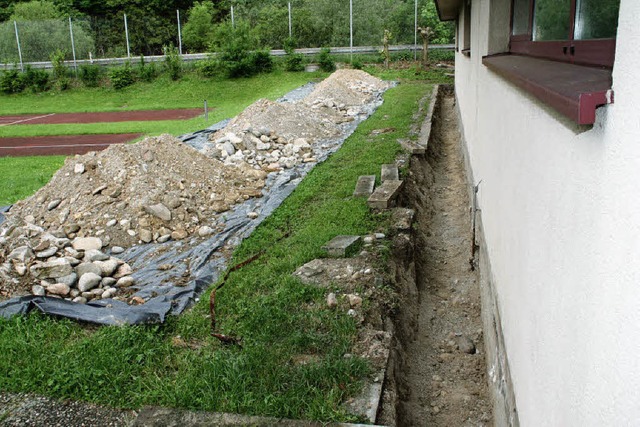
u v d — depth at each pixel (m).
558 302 2.19
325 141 12.13
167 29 39.66
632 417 1.42
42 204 7.60
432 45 28.44
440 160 11.34
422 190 8.56
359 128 12.69
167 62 28.64
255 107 12.86
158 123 18.50
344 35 30.14
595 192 1.74
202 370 3.86
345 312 4.46
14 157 13.67
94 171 7.88
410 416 3.90
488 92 5.52
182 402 3.54
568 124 2.08
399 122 12.87
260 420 3.33
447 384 4.39
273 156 10.61
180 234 6.92
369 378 3.67
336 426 3.23
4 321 4.74
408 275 5.63
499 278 4.11
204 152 10.30
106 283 5.70
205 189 8.13
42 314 4.85
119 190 7.48
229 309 4.75
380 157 9.46
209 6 38.41
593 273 1.74
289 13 29.78
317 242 5.87
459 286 5.93
